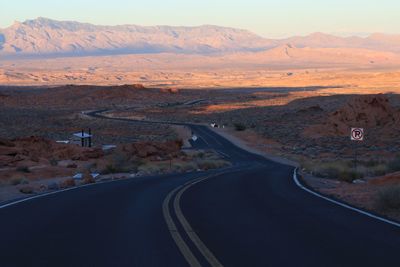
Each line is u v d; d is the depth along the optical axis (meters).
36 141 65.19
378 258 12.37
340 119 101.56
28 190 28.25
